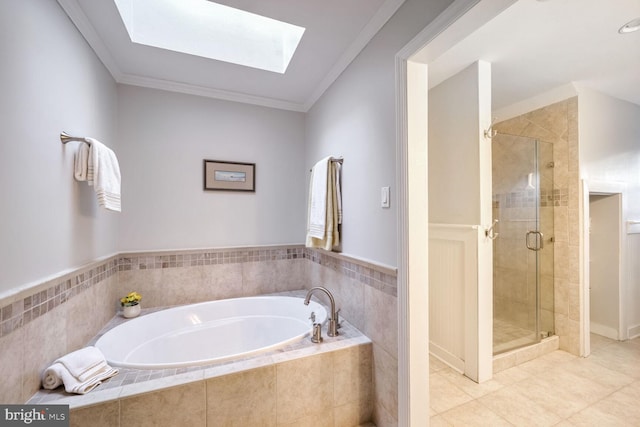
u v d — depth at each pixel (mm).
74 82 1472
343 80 1989
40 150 1183
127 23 1614
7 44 997
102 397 1135
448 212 2281
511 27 1666
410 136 1346
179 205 2326
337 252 2051
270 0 1395
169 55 1873
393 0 1385
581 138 2408
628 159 2742
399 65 1377
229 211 2492
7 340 974
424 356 1367
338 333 1733
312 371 1476
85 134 1601
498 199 2449
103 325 1818
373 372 1604
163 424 1201
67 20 1398
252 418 1352
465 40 1792
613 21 1607
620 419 1634
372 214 1628
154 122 2252
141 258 2182
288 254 2697
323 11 1479
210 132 2432
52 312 1243
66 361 1227
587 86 2434
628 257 2738
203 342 2158
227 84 2305
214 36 1926
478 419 1639
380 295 1546
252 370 1351
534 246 2480
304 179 2773
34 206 1142
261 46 2059
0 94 962
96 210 1728
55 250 1289
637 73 2221
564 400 1805
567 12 1537
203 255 2383
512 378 2053
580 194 2389
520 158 2479
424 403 1361
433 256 2393
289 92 2453
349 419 1560
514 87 2461
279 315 2375
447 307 2260
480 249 2014
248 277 2543
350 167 1887
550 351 2434
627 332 2703
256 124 2602
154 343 1968
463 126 2154
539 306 2443
